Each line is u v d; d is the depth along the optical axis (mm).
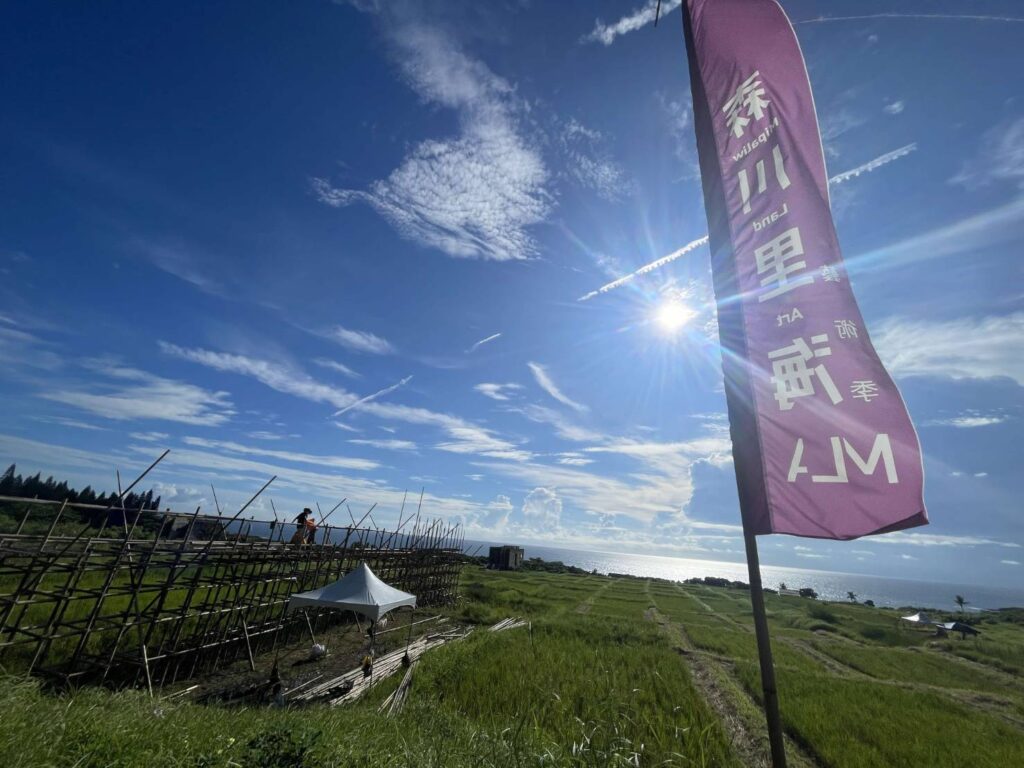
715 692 16469
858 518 4180
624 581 84500
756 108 5734
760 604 4473
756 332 5168
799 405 4707
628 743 6797
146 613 14188
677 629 31938
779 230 5238
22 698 6016
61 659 13453
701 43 6453
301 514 21281
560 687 13688
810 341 4781
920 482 4008
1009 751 12117
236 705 12938
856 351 4566
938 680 22297
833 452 4422
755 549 4684
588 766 6062
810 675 19688
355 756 5691
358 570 17188
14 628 11672
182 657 15492
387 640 21891
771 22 5969
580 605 42188
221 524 15906
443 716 10133
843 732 13023
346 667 17281
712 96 6195
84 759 4574
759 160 5586
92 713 5980
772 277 5191
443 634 23656
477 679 14305
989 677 24172
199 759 5020
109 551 13062
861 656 26969
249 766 5082
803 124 5414
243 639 18281
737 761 10375
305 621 21828
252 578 18312
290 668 16922
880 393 4363
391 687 14117
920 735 13016
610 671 16438
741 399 5148
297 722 6648
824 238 4988
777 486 4648
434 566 36781
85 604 18922
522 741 6613
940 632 40406
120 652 14180
